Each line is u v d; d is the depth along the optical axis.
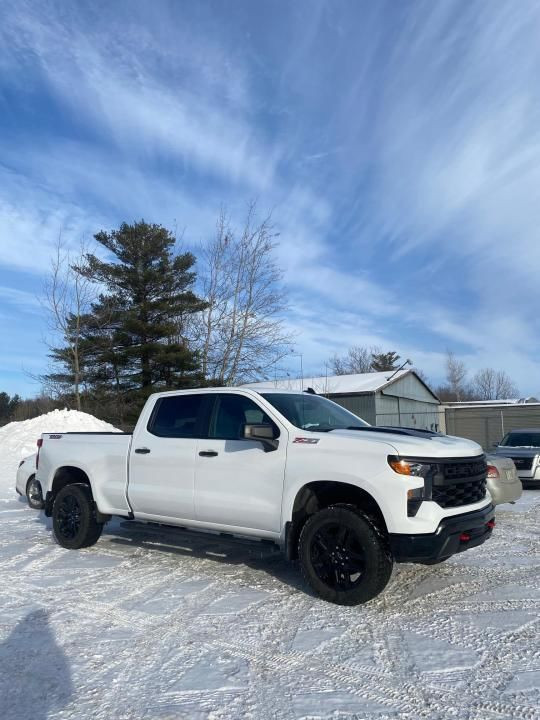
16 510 10.44
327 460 5.07
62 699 3.48
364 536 4.80
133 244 32.84
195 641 4.32
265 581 5.81
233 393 6.13
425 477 4.74
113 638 4.40
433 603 5.12
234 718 3.24
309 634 4.42
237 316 27.53
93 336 31.12
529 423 27.44
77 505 7.15
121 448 6.75
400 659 3.97
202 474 5.90
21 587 5.68
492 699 3.41
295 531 5.31
